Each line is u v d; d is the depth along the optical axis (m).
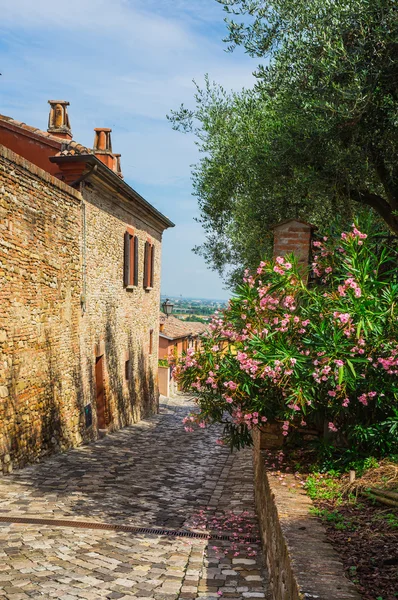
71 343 12.71
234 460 12.34
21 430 9.62
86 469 9.93
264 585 4.91
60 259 11.91
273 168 9.38
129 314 18.73
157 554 5.61
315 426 6.96
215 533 6.54
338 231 6.89
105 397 15.86
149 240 21.34
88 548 5.56
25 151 14.07
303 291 6.34
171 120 12.90
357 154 8.37
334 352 5.38
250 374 6.21
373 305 5.46
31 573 4.77
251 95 12.16
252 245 15.29
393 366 5.65
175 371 6.93
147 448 13.55
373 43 7.76
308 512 4.51
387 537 3.90
